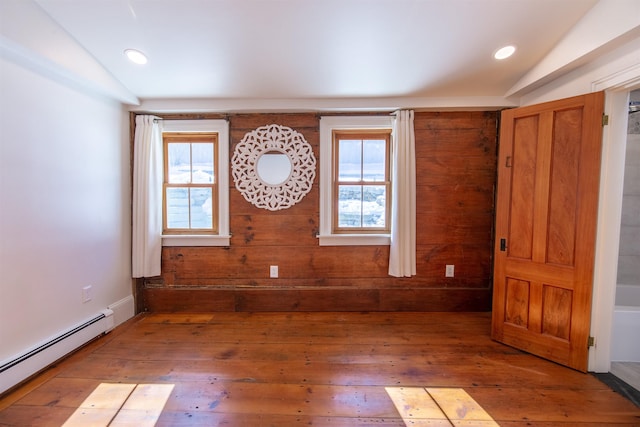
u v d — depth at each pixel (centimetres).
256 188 292
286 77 244
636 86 175
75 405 165
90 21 185
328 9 179
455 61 224
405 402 169
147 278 298
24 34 168
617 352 212
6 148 174
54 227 206
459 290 296
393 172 284
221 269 299
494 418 158
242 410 162
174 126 289
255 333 253
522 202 221
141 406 165
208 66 230
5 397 170
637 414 161
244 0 172
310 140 290
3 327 174
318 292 298
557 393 178
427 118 286
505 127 227
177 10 178
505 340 234
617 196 189
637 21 154
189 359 212
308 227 295
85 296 234
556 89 226
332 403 168
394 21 187
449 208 292
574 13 181
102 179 251
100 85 228
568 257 201
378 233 299
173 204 301
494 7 177
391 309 298
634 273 287
